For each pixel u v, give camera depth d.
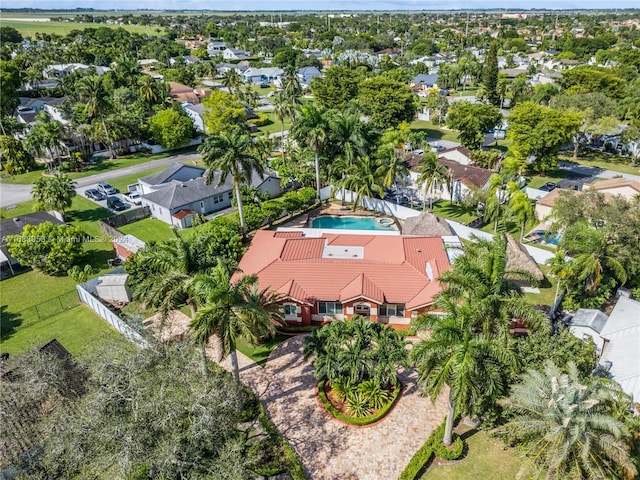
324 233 49.28
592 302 39.41
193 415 22.78
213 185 66.44
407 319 39.19
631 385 28.47
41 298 45.44
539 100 107.12
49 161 86.31
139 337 30.98
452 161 73.12
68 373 27.53
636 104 84.88
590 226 40.84
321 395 31.38
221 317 27.16
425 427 29.20
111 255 53.44
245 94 135.25
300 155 75.25
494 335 26.83
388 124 94.94
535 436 21.59
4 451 22.91
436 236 47.56
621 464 19.72
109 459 20.66
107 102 93.25
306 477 26.12
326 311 39.78
